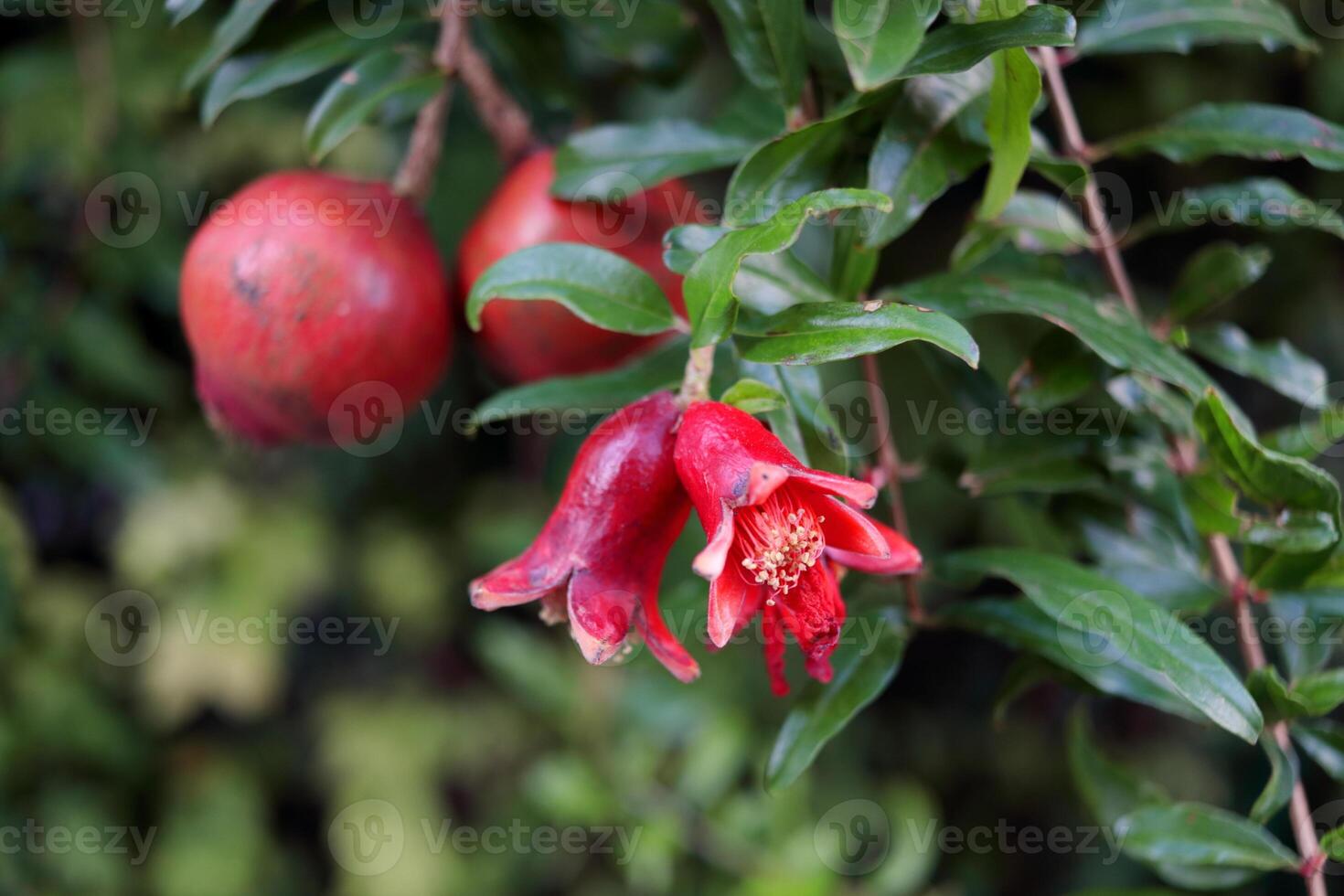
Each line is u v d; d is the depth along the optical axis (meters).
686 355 0.47
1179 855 0.46
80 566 0.86
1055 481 0.47
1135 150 0.48
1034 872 0.97
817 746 0.45
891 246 0.83
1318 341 0.86
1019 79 0.43
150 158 0.72
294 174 0.50
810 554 0.42
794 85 0.46
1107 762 0.51
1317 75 0.76
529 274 0.44
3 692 0.78
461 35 0.51
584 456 0.44
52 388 0.73
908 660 0.99
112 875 0.82
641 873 0.66
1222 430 0.45
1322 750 0.46
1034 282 0.46
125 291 0.74
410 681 0.94
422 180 0.51
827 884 0.64
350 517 0.90
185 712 0.84
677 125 0.49
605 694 0.74
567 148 0.49
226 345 0.49
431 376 0.51
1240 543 0.51
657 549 0.44
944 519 0.81
